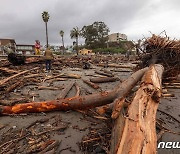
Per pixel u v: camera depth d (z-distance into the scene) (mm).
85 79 10172
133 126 2850
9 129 4398
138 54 10367
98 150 3549
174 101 6652
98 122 4719
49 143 3830
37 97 6836
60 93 7078
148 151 2418
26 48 86188
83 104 4824
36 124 4660
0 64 14062
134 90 6453
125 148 2447
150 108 3592
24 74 10836
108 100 4816
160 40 9484
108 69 14859
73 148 3693
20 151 3605
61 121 4805
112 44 81562
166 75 9055
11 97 6727
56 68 14781
